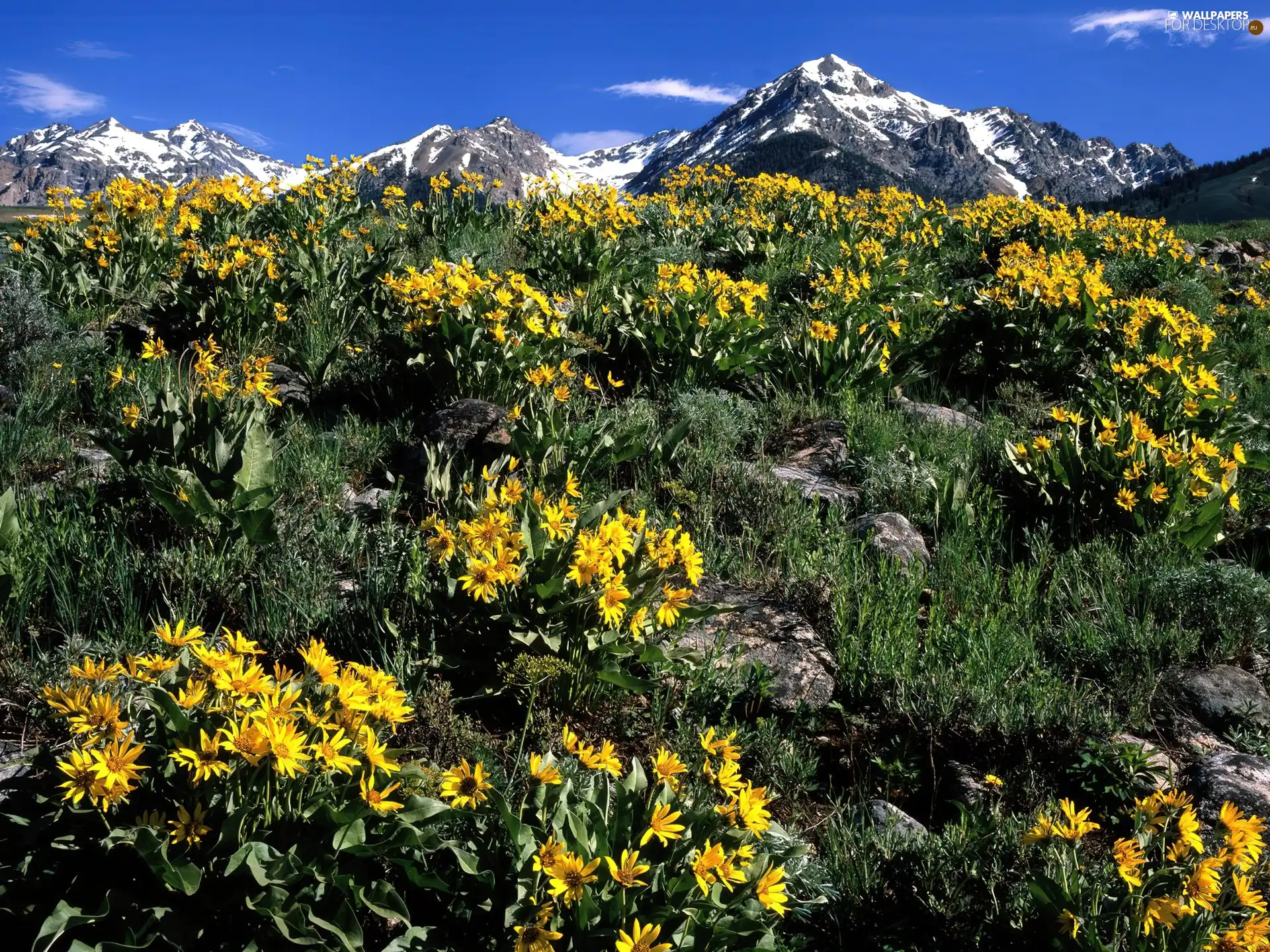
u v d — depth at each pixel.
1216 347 10.41
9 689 3.13
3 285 6.88
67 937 2.09
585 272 9.53
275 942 2.10
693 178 16.06
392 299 7.20
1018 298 8.73
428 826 2.31
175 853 2.08
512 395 6.18
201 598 3.76
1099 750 3.46
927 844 2.90
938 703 3.69
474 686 3.47
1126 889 2.49
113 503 4.45
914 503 5.68
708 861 2.19
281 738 2.04
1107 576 4.82
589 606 3.39
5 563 3.55
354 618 3.75
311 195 10.91
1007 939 2.64
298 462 5.11
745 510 5.35
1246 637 4.37
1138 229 14.80
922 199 17.12
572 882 2.11
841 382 7.30
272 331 7.21
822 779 3.47
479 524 3.28
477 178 12.25
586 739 3.40
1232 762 3.46
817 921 2.76
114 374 5.35
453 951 2.20
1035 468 5.88
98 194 8.31
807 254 11.77
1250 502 6.13
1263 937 2.23
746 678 3.78
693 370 7.05
